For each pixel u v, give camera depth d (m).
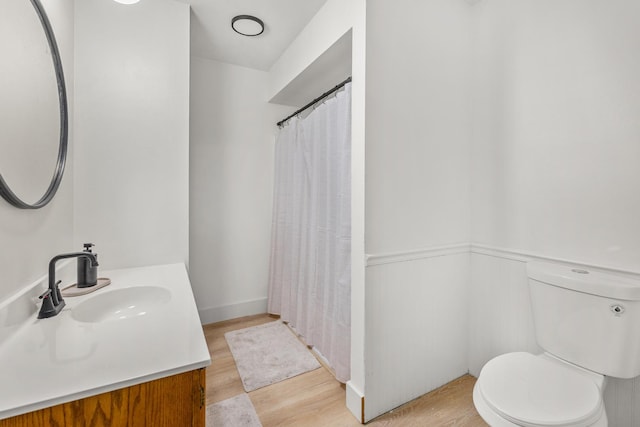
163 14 1.76
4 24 0.84
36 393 0.58
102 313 1.19
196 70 2.49
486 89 1.76
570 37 1.38
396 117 1.52
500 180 1.68
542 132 1.49
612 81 1.25
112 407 0.63
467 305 1.85
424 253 1.64
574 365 1.24
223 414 1.48
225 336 2.32
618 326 1.12
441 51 1.70
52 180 1.20
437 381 1.73
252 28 2.04
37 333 0.85
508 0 1.63
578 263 1.35
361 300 1.45
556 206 1.43
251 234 2.78
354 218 1.49
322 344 1.94
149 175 1.73
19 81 0.93
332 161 1.85
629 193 1.21
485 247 1.75
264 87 2.79
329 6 1.74
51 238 1.22
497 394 1.05
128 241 1.68
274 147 2.85
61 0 1.36
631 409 1.21
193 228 2.52
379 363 1.49
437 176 1.70
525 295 1.56
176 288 1.30
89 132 1.58
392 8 1.50
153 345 0.78
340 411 1.52
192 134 2.49
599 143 1.29
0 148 0.83
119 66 1.65
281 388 1.70
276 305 2.66
